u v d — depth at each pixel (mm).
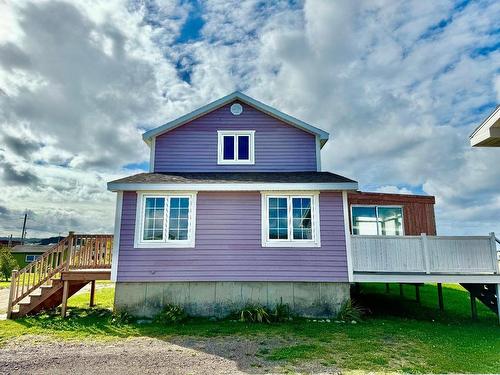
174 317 8852
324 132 12133
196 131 12227
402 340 7199
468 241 9547
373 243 9719
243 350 6461
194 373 5238
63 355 6211
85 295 14203
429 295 13992
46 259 9969
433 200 13469
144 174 11102
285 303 9539
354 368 5465
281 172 11844
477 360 5906
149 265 9602
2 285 21656
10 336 7582
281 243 9828
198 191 10055
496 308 9477
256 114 12430
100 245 10344
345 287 9570
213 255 9734
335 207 10062
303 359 5906
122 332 7926
